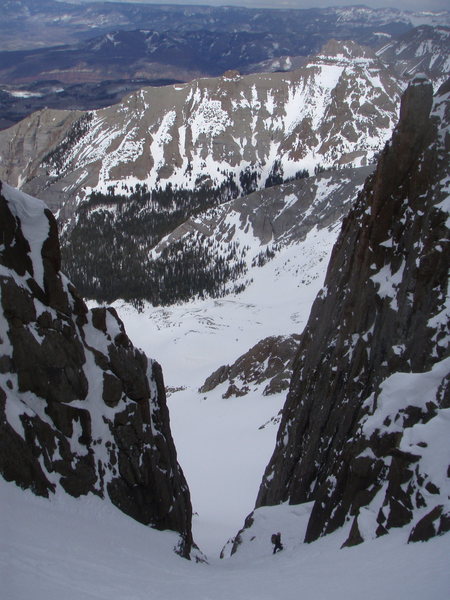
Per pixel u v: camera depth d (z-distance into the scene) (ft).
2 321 101.55
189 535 128.77
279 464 157.69
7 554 65.31
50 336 106.93
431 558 59.67
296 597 62.95
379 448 94.43
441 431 78.64
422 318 116.37
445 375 95.30
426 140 133.69
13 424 91.40
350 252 157.38
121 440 112.47
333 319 151.84
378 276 134.82
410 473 76.59
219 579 81.82
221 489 218.79
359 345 131.64
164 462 122.11
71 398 107.55
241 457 249.55
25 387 101.35
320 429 136.56
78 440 105.19
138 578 73.20
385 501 79.20
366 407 114.62
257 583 75.61
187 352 563.07
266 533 124.67
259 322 635.25
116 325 124.26
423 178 133.08
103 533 92.43
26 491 89.40
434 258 118.01
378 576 60.70
